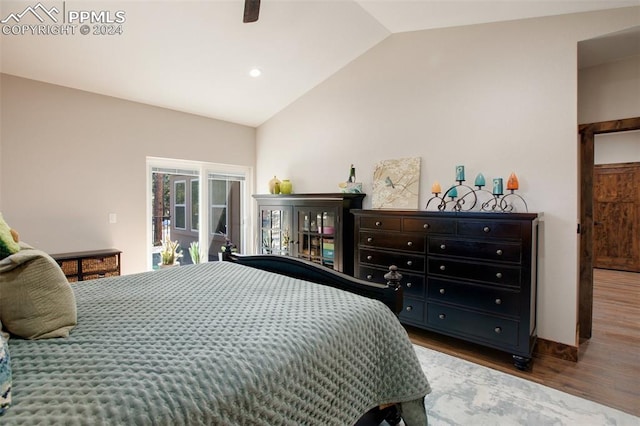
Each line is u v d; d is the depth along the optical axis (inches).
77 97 140.6
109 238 150.0
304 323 51.9
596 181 239.9
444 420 74.8
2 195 123.6
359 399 54.3
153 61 131.4
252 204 211.8
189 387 35.9
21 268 46.4
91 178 144.6
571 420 75.2
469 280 106.9
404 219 121.0
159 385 35.4
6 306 44.9
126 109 155.0
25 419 29.3
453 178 126.9
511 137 113.9
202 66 140.3
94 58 123.9
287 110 189.2
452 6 110.7
